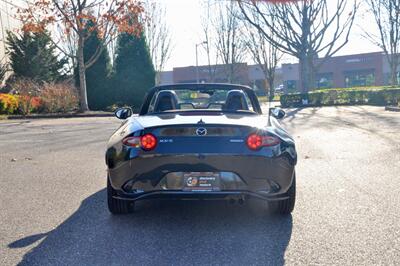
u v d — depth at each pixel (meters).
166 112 4.94
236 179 4.06
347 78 53.62
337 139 10.70
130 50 31.47
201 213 4.72
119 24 24.88
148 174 4.07
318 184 5.95
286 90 61.41
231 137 4.05
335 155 8.36
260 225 4.26
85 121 19.72
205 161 4.01
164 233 4.05
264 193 4.16
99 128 15.62
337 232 3.99
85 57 30.73
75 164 8.00
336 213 4.59
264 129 4.17
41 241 3.85
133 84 31.31
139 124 4.33
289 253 3.51
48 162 8.27
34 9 25.19
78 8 24.64
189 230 4.14
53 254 3.54
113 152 4.28
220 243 3.77
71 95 25.33
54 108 24.94
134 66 31.45
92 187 6.06
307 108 25.62
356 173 6.64
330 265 3.26
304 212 4.65
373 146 9.34
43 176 6.88
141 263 3.34
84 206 5.04
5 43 32.12
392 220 4.30
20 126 17.09
